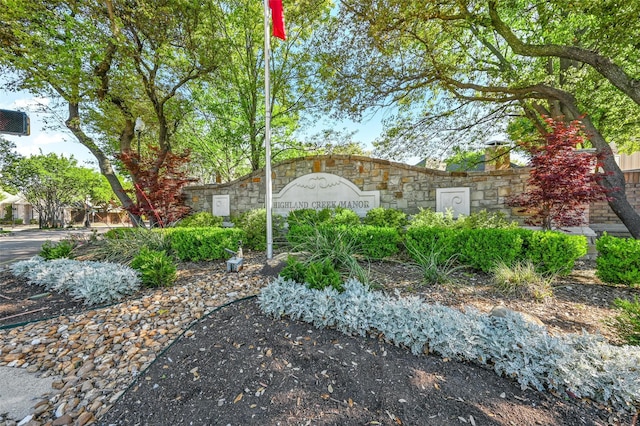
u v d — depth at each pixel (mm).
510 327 2201
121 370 2145
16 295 3803
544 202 4922
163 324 2740
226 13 10922
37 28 7082
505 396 1758
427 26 7020
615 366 1785
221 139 13219
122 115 9445
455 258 4312
